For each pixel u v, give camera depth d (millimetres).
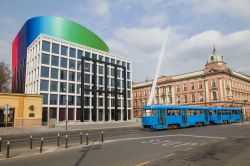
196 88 74250
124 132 26531
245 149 13219
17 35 68750
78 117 54594
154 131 27891
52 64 51250
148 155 11672
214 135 22000
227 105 67375
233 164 9406
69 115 52781
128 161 10227
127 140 18344
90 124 43656
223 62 72125
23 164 9969
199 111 37406
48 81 49969
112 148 14172
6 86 62094
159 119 29562
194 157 10969
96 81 59812
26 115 36719
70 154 12227
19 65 64875
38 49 50812
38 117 37844
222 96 67812
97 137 20828
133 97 94500
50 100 49750
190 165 9281
